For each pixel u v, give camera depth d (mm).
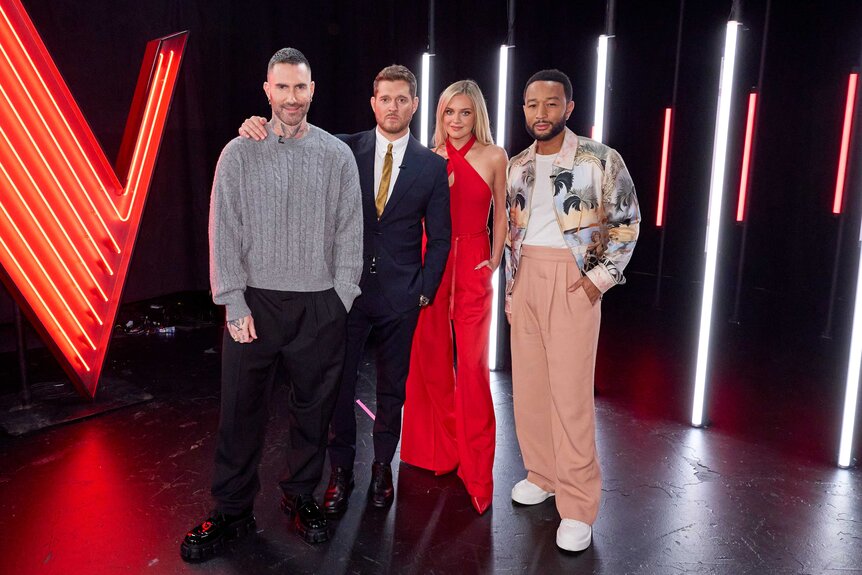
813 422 3324
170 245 4492
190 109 4387
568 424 2252
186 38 3246
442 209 2359
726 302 5734
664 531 2373
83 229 2973
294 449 2342
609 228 2189
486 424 2479
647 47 5938
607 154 2152
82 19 3859
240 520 2320
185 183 4484
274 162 2039
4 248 2604
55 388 3541
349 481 2574
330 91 4844
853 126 4488
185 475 2721
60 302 2908
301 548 2256
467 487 2521
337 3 4746
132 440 3025
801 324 5105
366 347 4465
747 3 5465
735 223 5816
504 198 2549
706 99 5820
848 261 5285
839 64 5160
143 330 4582
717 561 2203
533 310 2330
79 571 2109
